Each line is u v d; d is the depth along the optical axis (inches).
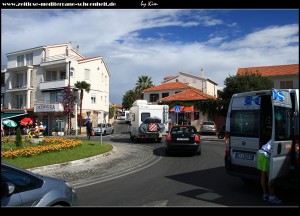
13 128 1694.1
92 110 1900.8
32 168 441.4
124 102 3063.5
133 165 508.7
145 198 290.7
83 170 461.4
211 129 1408.7
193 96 1692.9
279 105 283.1
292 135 289.9
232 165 330.0
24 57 2018.9
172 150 607.2
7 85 2111.2
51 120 1833.2
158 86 2105.1
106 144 771.4
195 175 408.2
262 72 1875.0
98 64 1980.8
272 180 270.2
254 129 307.3
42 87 1875.0
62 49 2041.1
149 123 923.4
